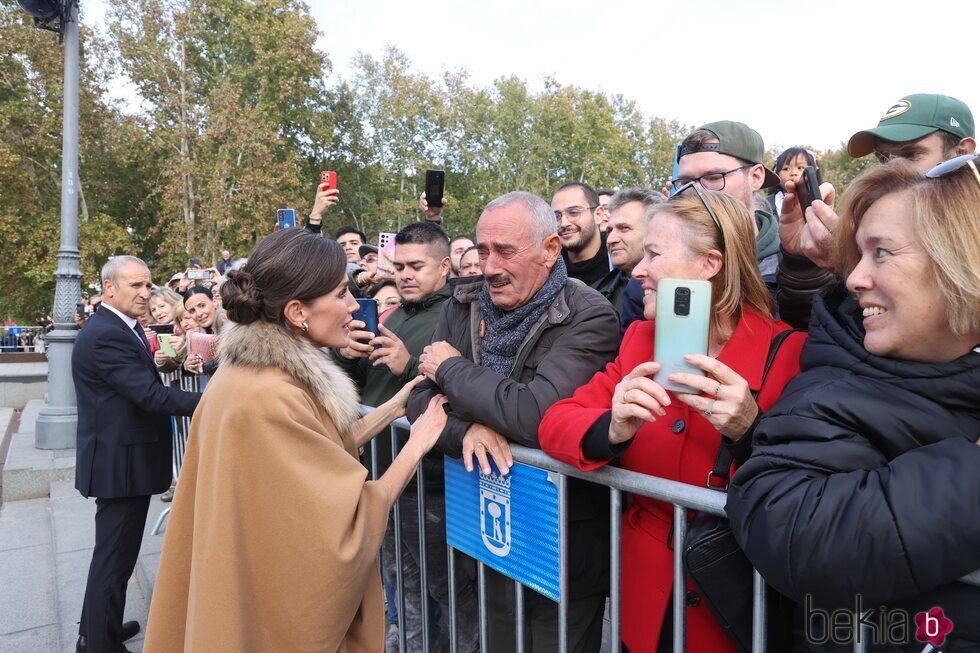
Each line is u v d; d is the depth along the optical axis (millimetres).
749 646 1102
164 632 1438
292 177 24281
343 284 1521
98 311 2973
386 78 32188
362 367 2707
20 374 11297
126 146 23578
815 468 886
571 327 1683
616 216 2604
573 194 3074
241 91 24797
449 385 1626
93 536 4324
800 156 3459
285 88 25906
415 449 1610
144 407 2752
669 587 1290
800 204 1418
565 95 38500
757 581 1036
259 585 1304
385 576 2586
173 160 23344
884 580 783
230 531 1285
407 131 33562
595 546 1561
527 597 1740
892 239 893
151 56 22859
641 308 2160
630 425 1196
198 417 1453
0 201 22016
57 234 22812
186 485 1488
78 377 2805
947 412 864
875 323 929
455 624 1828
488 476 1646
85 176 24578
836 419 904
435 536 2227
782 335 1283
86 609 2777
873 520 785
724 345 1324
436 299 2627
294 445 1318
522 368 1720
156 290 5695
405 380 2285
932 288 861
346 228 5172
